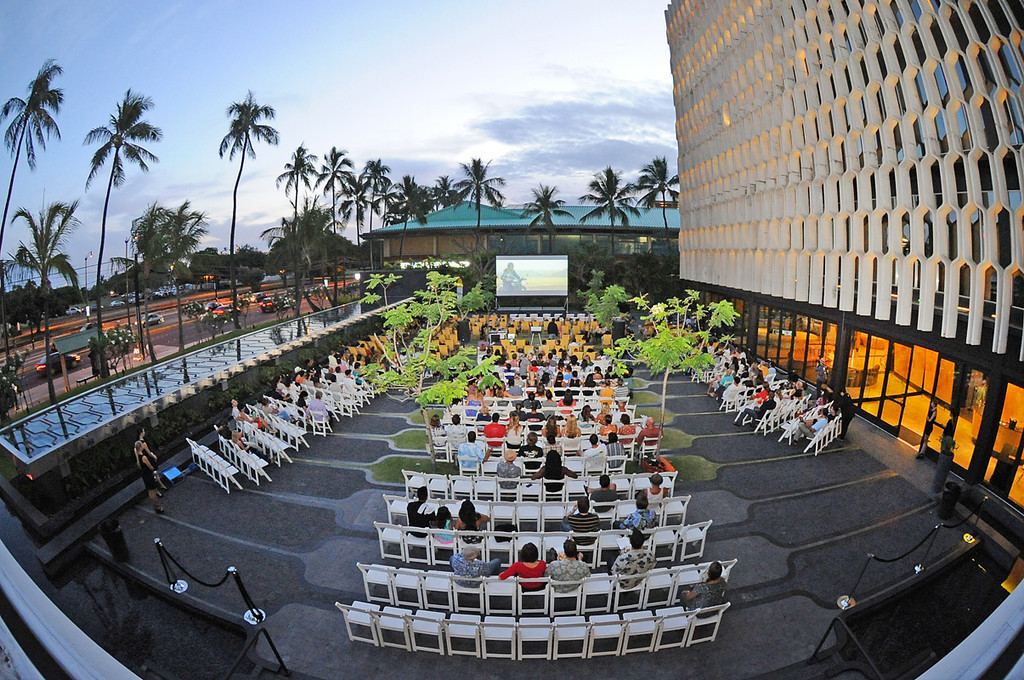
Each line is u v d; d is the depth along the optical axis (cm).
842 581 919
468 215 6862
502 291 4047
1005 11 1096
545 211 5597
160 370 1695
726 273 2889
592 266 4684
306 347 2545
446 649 759
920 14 1342
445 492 1156
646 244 6075
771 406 1620
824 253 1894
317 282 7244
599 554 922
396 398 2030
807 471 1356
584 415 1395
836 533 1070
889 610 864
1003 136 1109
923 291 1362
